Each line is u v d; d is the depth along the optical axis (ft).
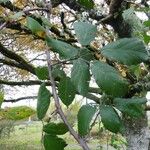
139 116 1.08
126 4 2.66
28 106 1.18
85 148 0.93
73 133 0.97
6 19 1.17
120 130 1.03
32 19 1.13
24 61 4.79
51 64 1.14
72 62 1.08
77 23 1.16
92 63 1.05
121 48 1.10
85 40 1.12
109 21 3.48
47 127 1.07
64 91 1.13
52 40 1.11
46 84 1.15
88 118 1.02
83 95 1.04
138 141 5.80
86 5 1.79
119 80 1.03
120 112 1.10
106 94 1.05
